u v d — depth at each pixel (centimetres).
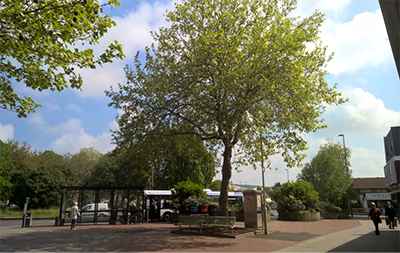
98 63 877
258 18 1582
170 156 1902
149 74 1673
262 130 1412
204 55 1475
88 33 829
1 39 804
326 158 3391
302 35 1475
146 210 2359
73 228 1734
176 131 1738
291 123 1419
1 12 722
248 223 1658
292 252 976
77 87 894
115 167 4847
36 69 901
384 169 2783
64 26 763
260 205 1698
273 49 1390
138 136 1561
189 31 1644
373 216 1505
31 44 806
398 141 2353
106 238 1303
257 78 1399
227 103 1375
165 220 2614
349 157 4278
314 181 3353
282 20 1572
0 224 2306
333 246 1109
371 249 1034
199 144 1928
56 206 4134
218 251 990
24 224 1914
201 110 1559
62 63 831
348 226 2048
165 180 4078
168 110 1568
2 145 4294
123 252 952
